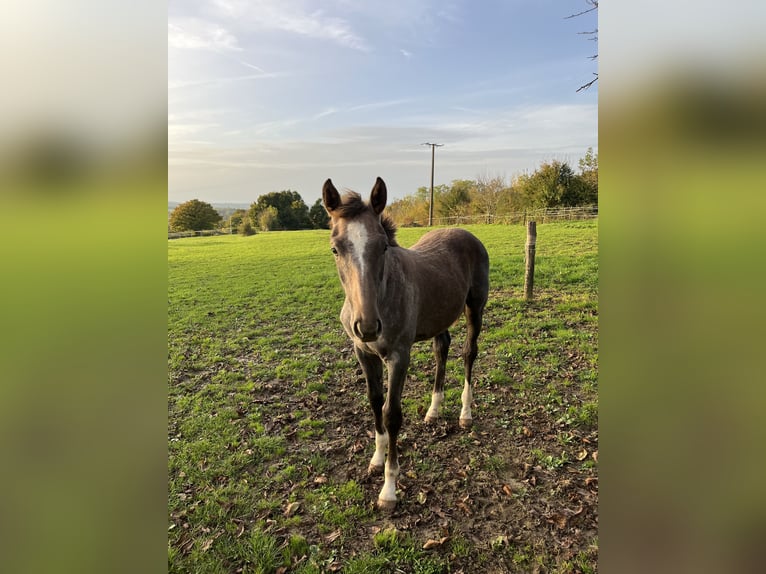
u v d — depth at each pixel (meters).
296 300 9.74
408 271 3.29
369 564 2.56
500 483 3.18
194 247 24.09
